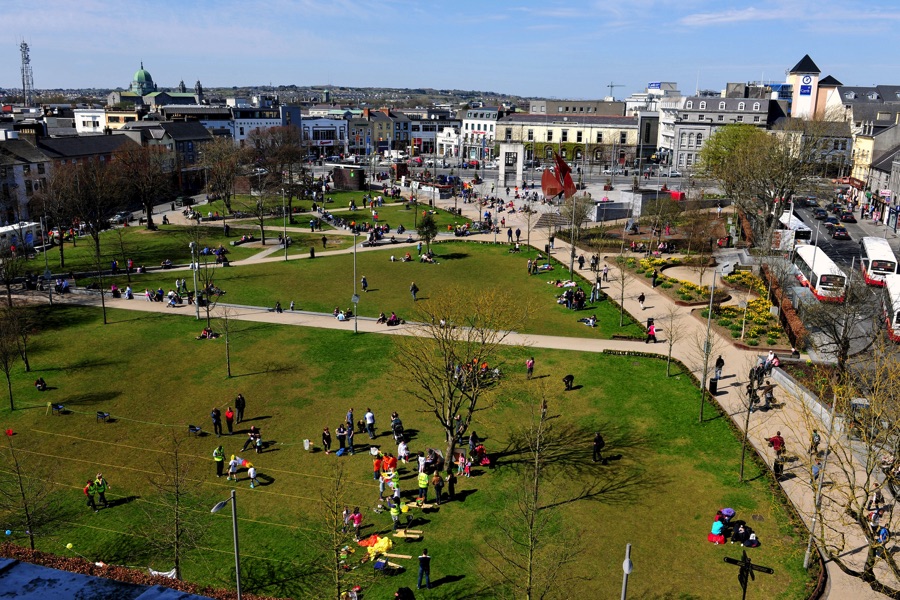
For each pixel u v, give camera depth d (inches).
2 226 4276.6
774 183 3617.1
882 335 1900.8
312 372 2272.4
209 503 1545.3
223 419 1957.4
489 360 2233.0
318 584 1268.5
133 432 1883.6
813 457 1507.1
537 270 3526.1
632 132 7815.0
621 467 1684.3
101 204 4111.7
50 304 2974.9
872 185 5068.9
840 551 1350.9
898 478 1371.8
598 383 2158.0
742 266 3432.6
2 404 2043.6
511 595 1247.5
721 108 6742.1
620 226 4490.7
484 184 6446.9
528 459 1731.1
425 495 1542.8
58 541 1407.5
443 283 3309.5
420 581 1268.5
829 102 6993.1
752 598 1237.7
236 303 3021.7
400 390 2122.3
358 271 3543.3
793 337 2348.7
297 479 1651.1
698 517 1481.3
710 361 2287.2
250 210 5162.4
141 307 2952.8
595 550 1373.0
